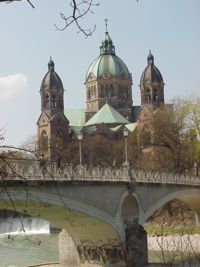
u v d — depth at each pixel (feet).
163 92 530.27
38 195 127.13
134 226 178.81
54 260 200.95
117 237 172.86
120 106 590.96
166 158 317.83
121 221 173.47
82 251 183.11
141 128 478.59
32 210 139.64
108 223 165.78
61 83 560.20
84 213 152.87
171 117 322.14
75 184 147.13
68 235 186.80
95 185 158.51
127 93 598.34
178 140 316.40
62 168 141.08
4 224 302.25
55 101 553.64
